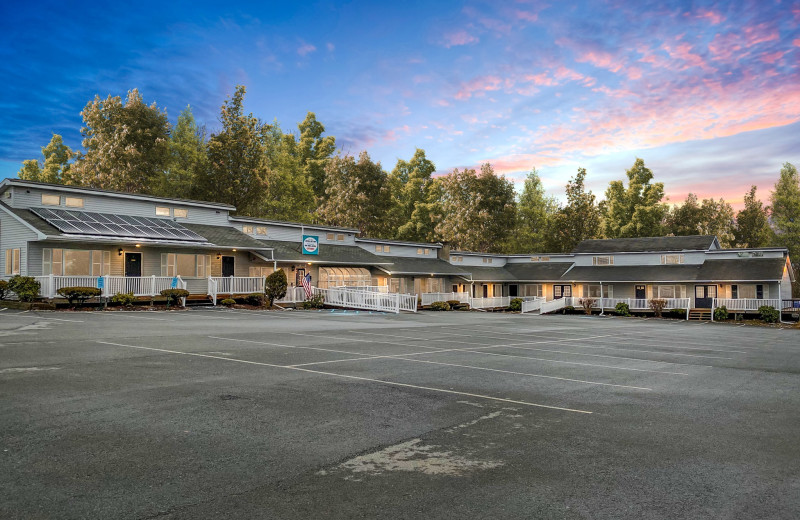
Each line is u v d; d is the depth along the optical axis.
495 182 72.62
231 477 4.82
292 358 11.92
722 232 81.88
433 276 50.50
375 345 15.39
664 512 4.35
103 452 5.33
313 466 5.18
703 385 10.62
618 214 80.81
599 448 6.04
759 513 4.37
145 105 57.59
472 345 16.75
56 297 24.64
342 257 41.12
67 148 67.81
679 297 50.00
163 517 4.00
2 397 7.33
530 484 4.89
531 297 52.94
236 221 37.19
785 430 7.05
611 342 20.19
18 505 4.12
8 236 26.73
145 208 32.12
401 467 5.23
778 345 21.55
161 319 20.73
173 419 6.57
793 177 73.62
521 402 8.34
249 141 57.31
